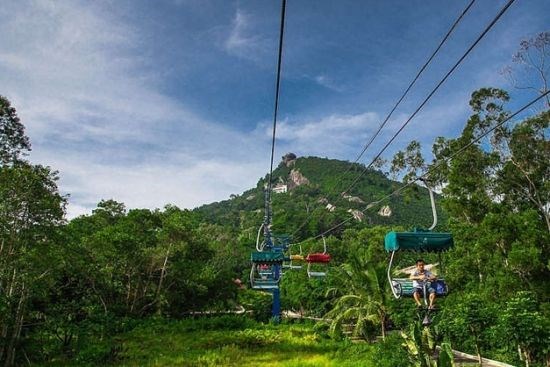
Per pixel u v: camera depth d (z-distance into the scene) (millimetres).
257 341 30531
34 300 27141
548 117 30188
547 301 24828
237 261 84750
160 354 26281
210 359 24234
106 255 38656
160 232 45438
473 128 32656
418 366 13781
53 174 23547
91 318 30641
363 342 29578
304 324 41750
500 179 32062
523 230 26766
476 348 22016
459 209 32312
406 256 43094
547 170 30625
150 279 46156
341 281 37062
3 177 21906
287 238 34344
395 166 41500
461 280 30547
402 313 27531
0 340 22625
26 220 22703
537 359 19484
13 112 25406
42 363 24906
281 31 6621
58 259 24469
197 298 52906
